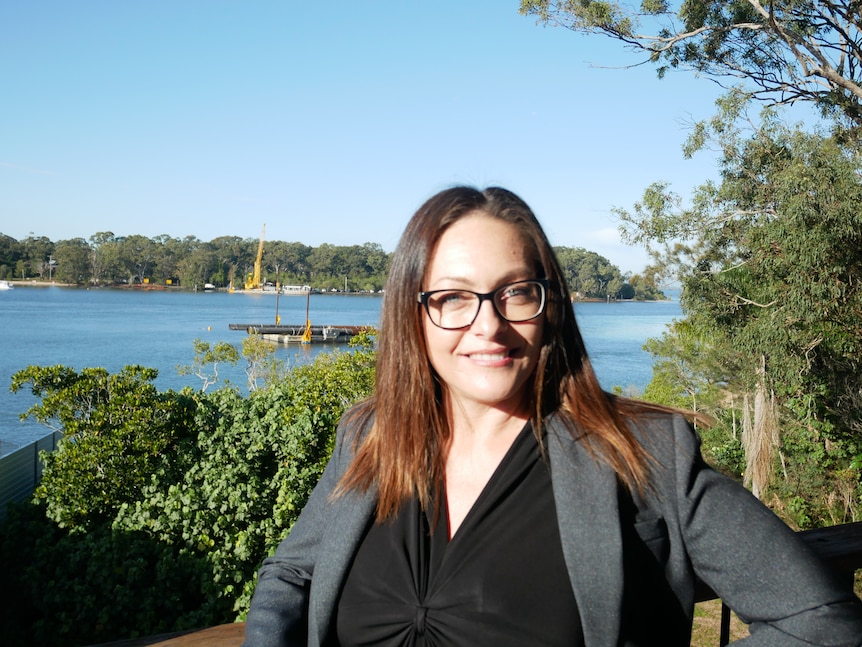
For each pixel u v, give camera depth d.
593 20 12.11
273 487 5.12
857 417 10.78
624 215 12.33
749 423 12.23
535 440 1.21
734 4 12.38
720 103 11.59
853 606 1.05
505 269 1.20
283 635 1.25
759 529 1.09
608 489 1.11
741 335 11.38
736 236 11.89
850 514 10.98
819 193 9.96
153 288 149.12
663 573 1.12
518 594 1.10
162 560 4.75
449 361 1.22
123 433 5.29
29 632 4.86
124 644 2.06
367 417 1.44
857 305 10.45
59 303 100.50
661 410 1.23
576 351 1.24
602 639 1.06
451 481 1.24
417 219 1.27
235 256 151.12
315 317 82.62
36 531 5.12
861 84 12.12
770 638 1.04
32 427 20.33
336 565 1.25
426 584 1.17
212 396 6.04
